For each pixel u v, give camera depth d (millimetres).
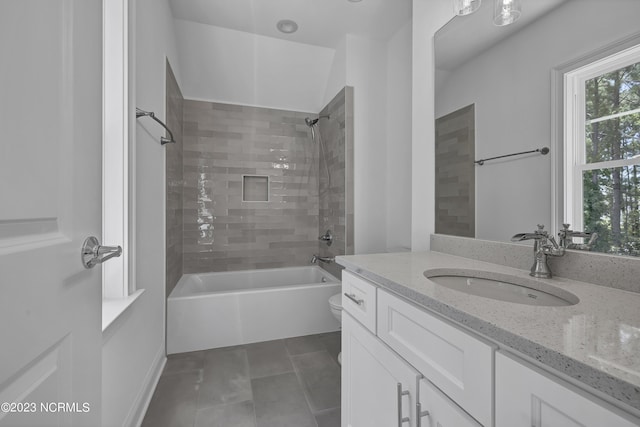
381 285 975
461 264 1161
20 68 441
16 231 433
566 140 956
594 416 403
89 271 639
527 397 486
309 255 3199
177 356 2023
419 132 1620
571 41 938
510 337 515
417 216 1634
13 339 417
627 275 786
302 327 2389
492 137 1224
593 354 434
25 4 452
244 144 2969
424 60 1586
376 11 2184
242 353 2074
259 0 2068
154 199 1724
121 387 1174
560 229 970
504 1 1134
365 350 1040
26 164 454
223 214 2904
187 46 2438
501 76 1184
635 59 782
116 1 1231
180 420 1385
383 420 917
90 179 646
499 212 1195
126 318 1223
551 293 857
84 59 623
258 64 2678
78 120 599
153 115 1435
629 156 792
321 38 2555
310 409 1469
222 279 2801
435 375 700
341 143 2609
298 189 3158
